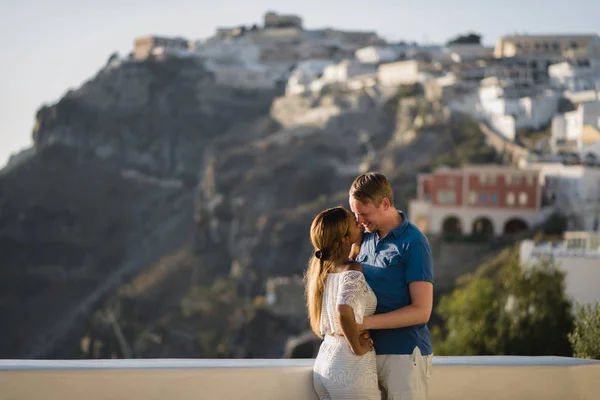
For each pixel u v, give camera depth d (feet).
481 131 400.26
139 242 638.53
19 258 638.94
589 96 399.44
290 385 22.99
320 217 21.74
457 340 92.07
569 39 548.31
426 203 294.25
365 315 21.31
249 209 446.19
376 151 459.32
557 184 293.02
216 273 439.22
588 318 36.47
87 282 612.70
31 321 591.37
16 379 21.34
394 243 21.83
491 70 490.49
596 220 269.03
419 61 501.56
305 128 492.13
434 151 402.72
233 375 22.62
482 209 289.12
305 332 279.90
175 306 420.77
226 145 540.11
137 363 22.82
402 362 21.59
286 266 392.68
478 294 96.63
